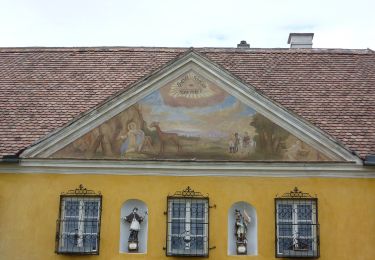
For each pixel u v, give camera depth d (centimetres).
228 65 2491
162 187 1958
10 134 2064
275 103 1972
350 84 2348
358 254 1895
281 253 1905
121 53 2591
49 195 1955
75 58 2564
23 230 1933
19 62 2556
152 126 1997
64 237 1939
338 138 2031
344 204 1927
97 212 1956
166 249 1912
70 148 1980
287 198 1938
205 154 1972
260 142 1972
